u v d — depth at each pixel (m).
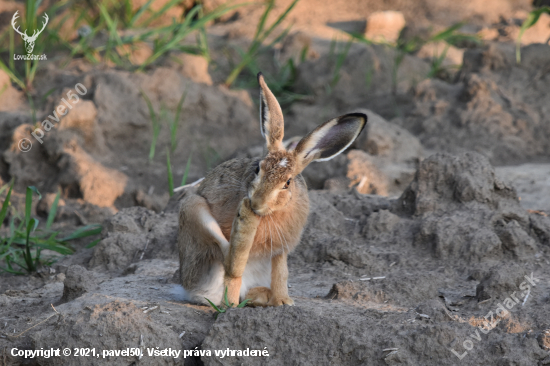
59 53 19.08
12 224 11.34
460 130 15.86
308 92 19.06
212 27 23.00
